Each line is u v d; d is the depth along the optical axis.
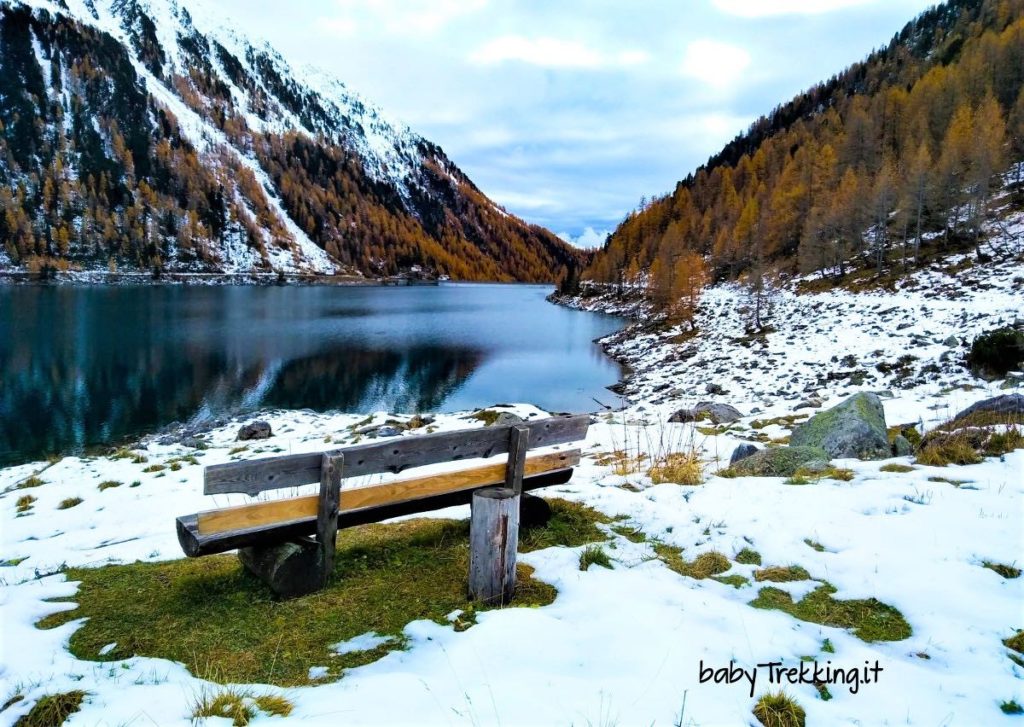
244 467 3.97
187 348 44.12
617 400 31.77
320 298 106.12
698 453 9.65
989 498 5.26
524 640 3.34
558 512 5.89
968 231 50.16
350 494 4.48
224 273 139.38
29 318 56.72
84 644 3.70
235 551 5.40
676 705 2.71
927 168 52.38
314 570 4.34
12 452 20.59
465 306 99.62
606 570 4.50
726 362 34.00
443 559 4.89
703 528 5.23
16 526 8.16
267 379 35.47
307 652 3.54
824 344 31.98
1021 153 65.31
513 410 19.73
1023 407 8.33
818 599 3.99
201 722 2.64
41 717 2.76
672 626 3.50
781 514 5.34
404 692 2.85
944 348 24.27
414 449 4.66
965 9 154.75
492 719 2.59
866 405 8.28
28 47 191.12
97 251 127.38
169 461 12.73
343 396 32.38
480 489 4.25
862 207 58.16
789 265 69.62
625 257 113.88
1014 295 30.83
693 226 107.56
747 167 125.12
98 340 45.59
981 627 3.45
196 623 3.95
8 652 3.44
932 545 4.46
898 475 6.23
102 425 24.38
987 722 2.66
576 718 2.59
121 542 6.88
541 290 173.38
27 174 145.88
